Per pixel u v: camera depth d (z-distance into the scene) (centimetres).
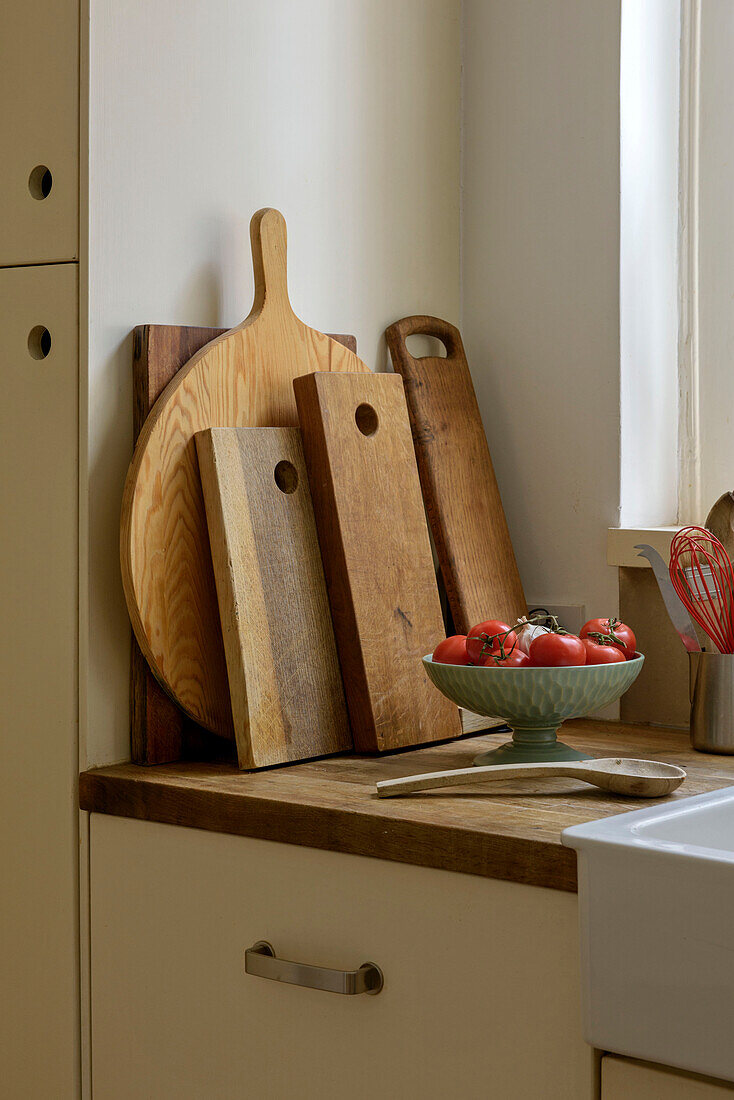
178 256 126
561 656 115
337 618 128
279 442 127
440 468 146
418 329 150
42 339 124
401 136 151
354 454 130
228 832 109
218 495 119
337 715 127
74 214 118
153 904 116
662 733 140
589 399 148
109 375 120
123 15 119
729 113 151
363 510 129
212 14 128
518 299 154
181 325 126
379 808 103
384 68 149
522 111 153
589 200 148
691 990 78
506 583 149
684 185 154
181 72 125
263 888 109
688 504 155
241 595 119
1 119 123
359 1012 103
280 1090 108
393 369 149
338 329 143
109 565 120
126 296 121
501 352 156
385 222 149
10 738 125
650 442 151
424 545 135
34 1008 125
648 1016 80
